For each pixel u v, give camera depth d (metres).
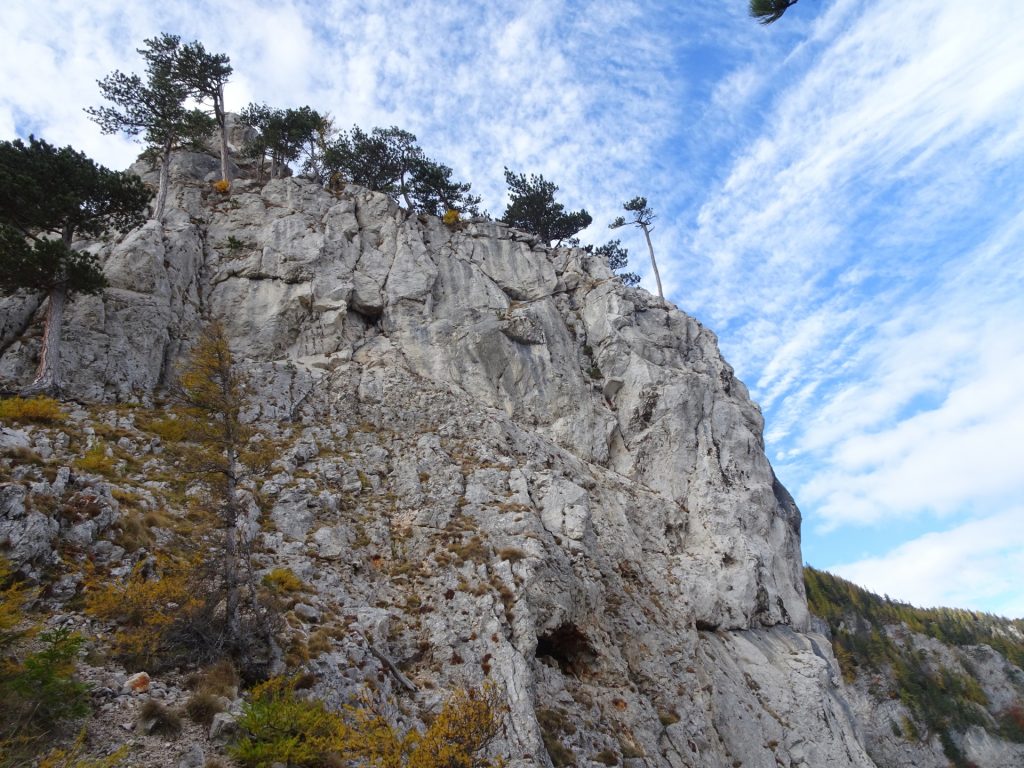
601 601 31.67
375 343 44.97
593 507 38.28
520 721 22.48
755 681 36.66
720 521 42.94
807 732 35.31
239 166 61.16
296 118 58.56
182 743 15.73
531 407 44.91
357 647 22.66
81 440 28.47
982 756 85.44
